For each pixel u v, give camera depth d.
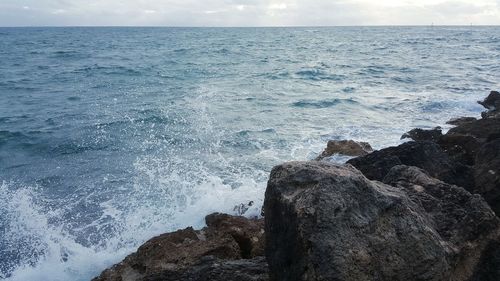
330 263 3.63
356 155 10.26
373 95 19.28
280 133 13.30
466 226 4.56
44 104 17.92
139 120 14.66
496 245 4.49
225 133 13.26
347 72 27.33
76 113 15.92
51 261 7.03
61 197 9.03
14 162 11.07
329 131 13.51
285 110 16.30
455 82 22.86
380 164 7.44
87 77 25.64
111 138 12.81
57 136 13.02
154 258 5.93
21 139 12.77
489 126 10.53
